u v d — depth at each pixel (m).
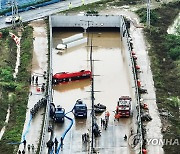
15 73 188.62
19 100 170.38
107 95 178.25
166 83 182.50
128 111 162.38
